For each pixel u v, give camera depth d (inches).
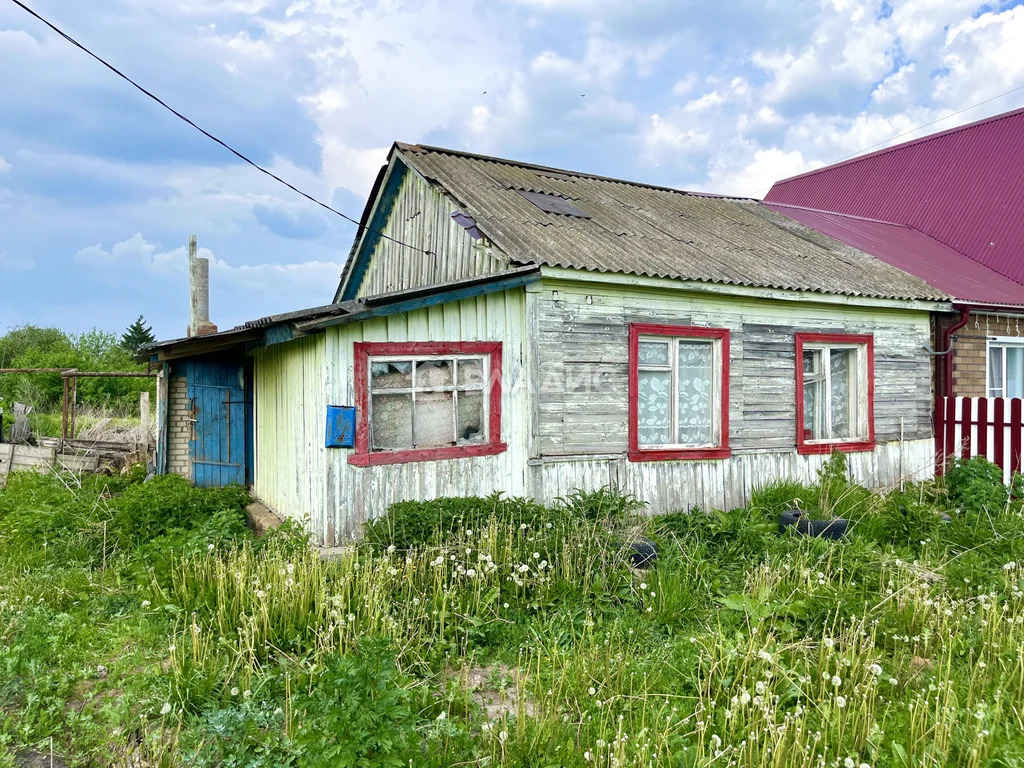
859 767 112.3
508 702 152.3
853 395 381.4
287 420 294.7
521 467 283.3
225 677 152.7
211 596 192.5
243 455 414.0
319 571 195.0
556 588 204.2
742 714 137.3
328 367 247.4
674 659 167.3
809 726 137.6
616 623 183.0
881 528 278.4
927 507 297.9
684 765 121.8
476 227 318.7
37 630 176.7
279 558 205.5
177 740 130.7
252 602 181.5
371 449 258.5
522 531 237.3
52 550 251.6
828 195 746.8
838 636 173.8
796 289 336.8
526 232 317.7
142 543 266.7
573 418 293.0
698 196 537.0
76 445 456.4
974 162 624.1
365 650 130.6
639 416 315.9
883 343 385.7
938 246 565.0
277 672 155.8
